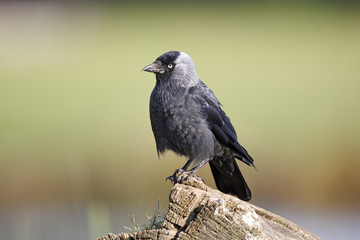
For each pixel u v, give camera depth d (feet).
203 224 13.16
